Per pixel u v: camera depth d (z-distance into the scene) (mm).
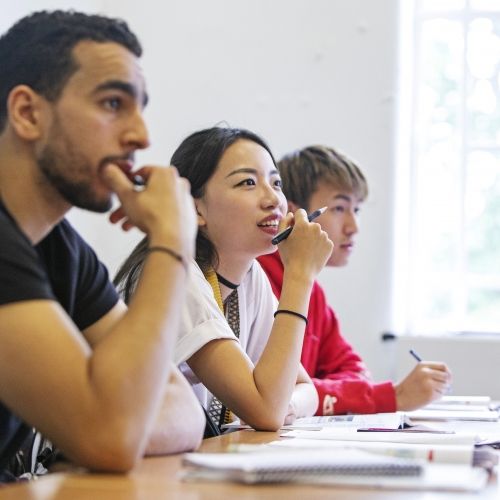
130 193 1423
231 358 2043
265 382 2008
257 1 4887
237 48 4898
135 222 1429
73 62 1411
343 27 4816
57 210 1479
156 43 4957
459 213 4863
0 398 1336
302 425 2146
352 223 3324
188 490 1138
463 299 4852
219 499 1074
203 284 2180
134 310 1338
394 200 4738
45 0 4316
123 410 1271
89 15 1465
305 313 2082
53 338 1269
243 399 2002
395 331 4762
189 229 1422
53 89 1412
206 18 4926
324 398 2885
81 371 1269
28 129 1421
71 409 1260
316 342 3227
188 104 4926
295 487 1158
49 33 1426
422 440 1724
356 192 3312
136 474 1288
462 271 4852
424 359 4562
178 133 4930
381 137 4758
